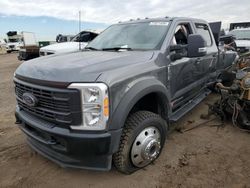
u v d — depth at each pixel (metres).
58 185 2.85
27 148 3.70
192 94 4.57
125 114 2.55
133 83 2.70
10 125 4.61
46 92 2.53
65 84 2.38
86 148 2.45
